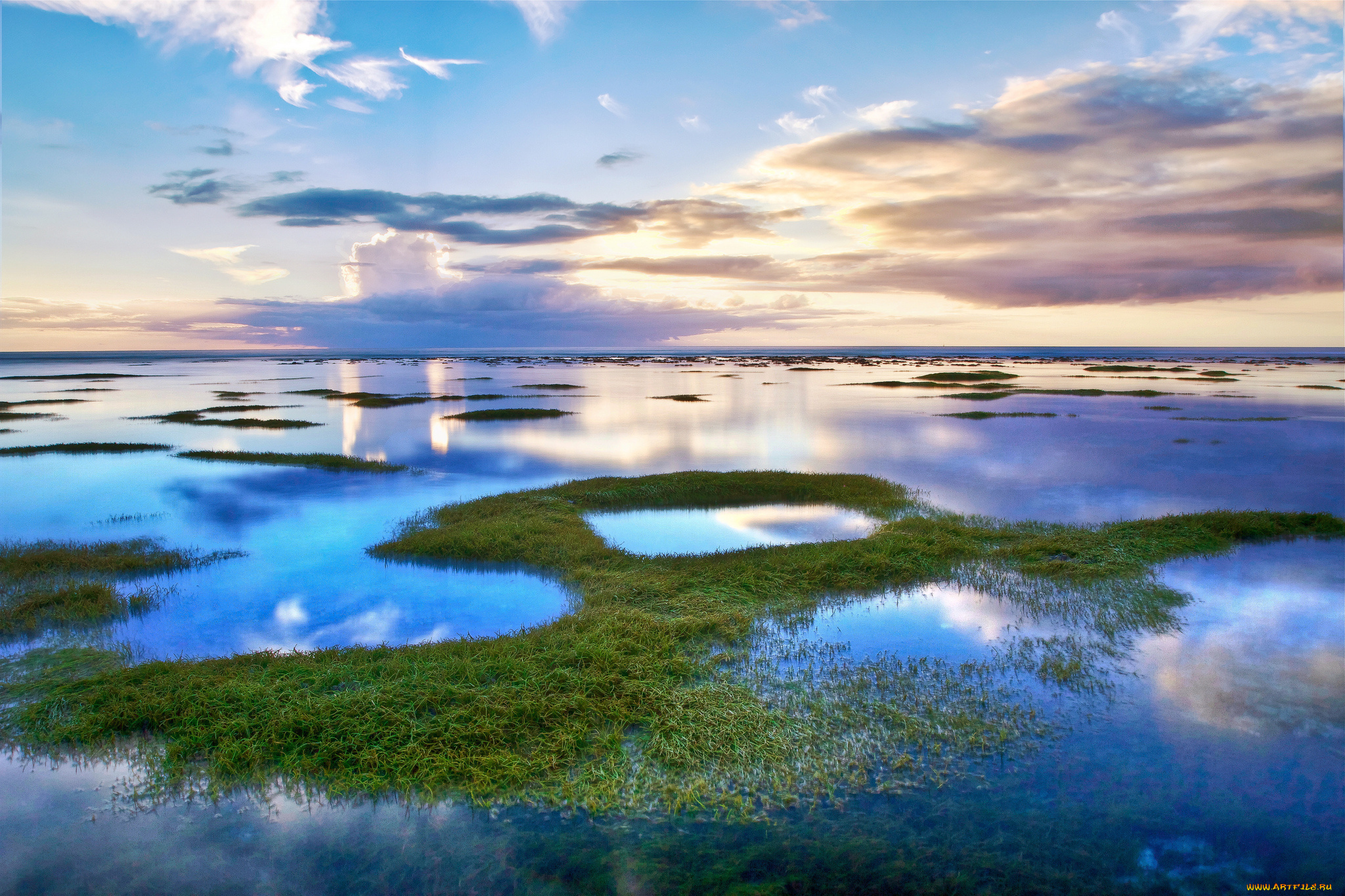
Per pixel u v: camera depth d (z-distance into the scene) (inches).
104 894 232.2
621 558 554.9
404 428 1472.7
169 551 597.0
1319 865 238.2
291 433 1411.2
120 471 984.9
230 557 589.0
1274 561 544.1
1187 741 306.8
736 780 282.2
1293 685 354.3
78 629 439.5
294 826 260.8
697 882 234.8
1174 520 636.1
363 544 625.3
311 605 486.9
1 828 259.8
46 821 263.4
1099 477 911.7
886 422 1530.5
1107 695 345.4
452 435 1368.1
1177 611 449.1
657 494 794.8
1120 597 471.5
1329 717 324.8
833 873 237.6
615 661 364.2
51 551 590.9
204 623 454.6
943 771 287.3
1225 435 1299.2
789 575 505.0
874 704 337.1
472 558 575.8
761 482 833.5
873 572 512.7
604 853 246.7
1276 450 1119.6
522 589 515.8
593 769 286.2
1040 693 348.2
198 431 1446.9
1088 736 310.7
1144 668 374.6
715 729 311.0
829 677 364.8
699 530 671.8
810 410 1795.0
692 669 367.6
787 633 421.1
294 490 859.4
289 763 288.4
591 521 706.8
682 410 1812.3
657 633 403.2
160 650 413.1
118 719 316.5
